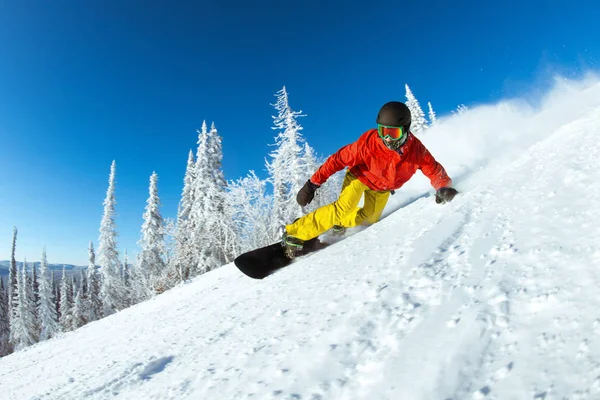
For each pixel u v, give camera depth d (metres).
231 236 21.39
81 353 5.34
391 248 2.62
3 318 44.34
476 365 1.11
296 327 2.01
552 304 1.19
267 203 19.73
